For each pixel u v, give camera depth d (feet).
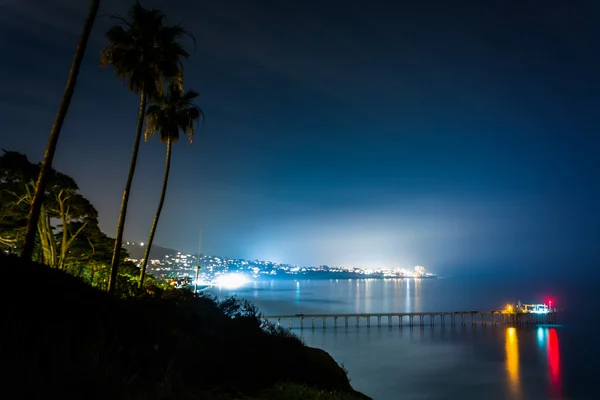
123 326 26.14
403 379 187.73
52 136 45.65
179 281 83.15
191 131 95.14
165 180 93.66
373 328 368.48
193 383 23.58
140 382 20.01
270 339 40.42
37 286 25.76
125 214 69.41
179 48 73.97
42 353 18.30
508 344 284.82
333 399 31.65
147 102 83.92
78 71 47.26
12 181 87.56
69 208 103.04
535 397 161.79
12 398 14.24
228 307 46.19
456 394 164.86
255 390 28.14
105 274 108.06
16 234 92.79
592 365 218.38
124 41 70.64
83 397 16.06
